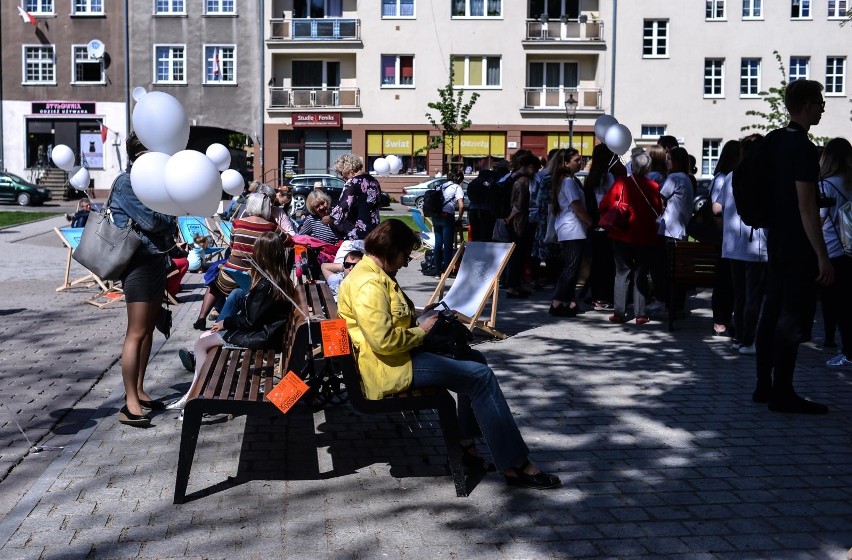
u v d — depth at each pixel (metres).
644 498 5.30
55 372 8.62
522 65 48.31
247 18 49.38
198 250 15.80
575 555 4.52
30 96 50.72
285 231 11.48
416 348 5.51
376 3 48.50
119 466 5.87
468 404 5.79
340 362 5.33
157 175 5.64
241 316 6.86
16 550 4.56
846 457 6.04
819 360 9.17
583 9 48.34
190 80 49.81
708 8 47.59
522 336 10.34
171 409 7.25
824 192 8.49
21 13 50.09
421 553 4.53
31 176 50.50
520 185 13.30
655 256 11.08
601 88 48.03
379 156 49.41
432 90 48.88
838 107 47.69
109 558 4.47
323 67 49.75
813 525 4.91
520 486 5.50
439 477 5.68
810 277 6.93
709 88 48.03
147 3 49.62
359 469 5.83
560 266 14.67
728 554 4.54
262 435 6.55
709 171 48.44
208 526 4.88
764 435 6.53
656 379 8.25
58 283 15.50
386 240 5.45
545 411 7.18
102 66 50.41
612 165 12.24
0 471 5.86
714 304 10.48
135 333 6.79
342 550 4.57
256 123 49.75
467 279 10.50
